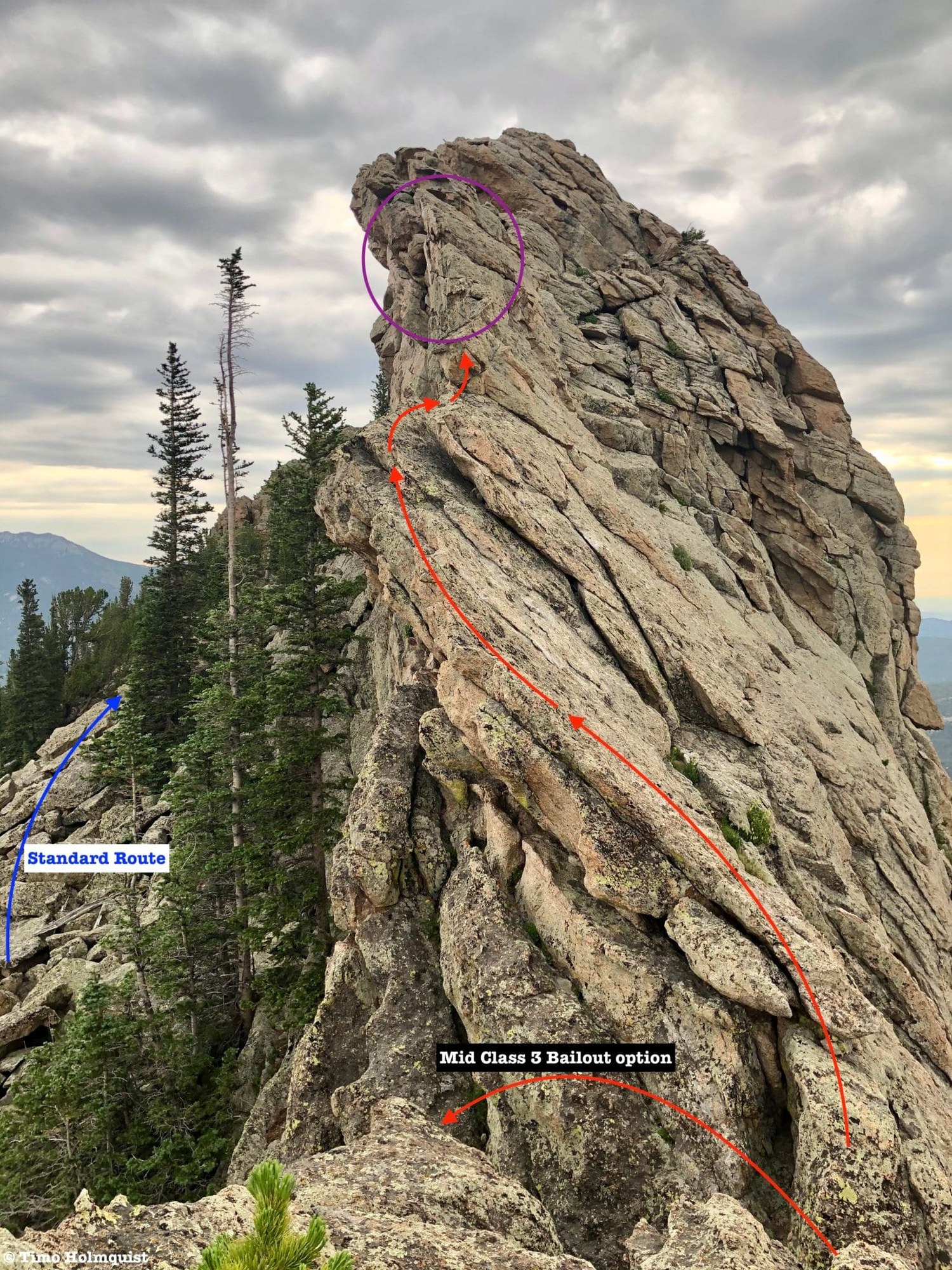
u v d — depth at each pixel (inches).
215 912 1411.2
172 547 2420.0
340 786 1328.7
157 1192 1013.8
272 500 2130.9
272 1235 257.0
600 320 1984.5
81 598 3853.3
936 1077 929.5
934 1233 635.5
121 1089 1107.3
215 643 1668.3
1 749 2965.1
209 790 1482.5
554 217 2192.4
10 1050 1443.2
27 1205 1004.6
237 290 1822.1
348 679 1705.2
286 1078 1091.3
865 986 982.4
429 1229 498.6
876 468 2057.1
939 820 1745.8
